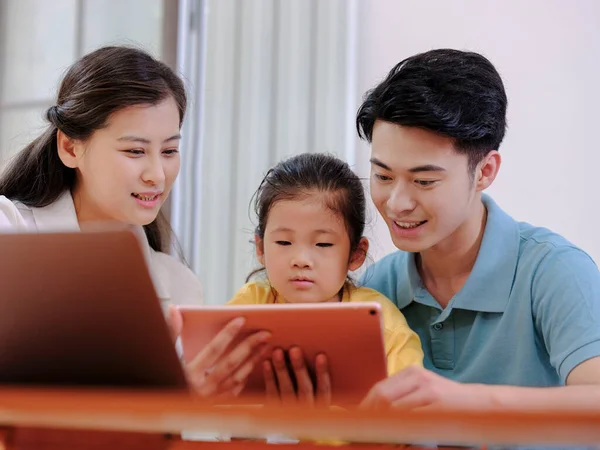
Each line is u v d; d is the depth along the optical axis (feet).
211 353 2.75
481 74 3.43
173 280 4.35
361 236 4.14
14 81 7.24
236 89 7.02
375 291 4.03
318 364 2.76
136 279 2.12
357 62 6.75
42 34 7.20
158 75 3.94
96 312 2.21
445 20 6.53
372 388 2.63
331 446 2.28
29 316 2.26
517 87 6.33
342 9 6.72
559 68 6.23
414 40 6.61
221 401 2.29
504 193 6.34
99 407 1.63
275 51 6.91
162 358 2.26
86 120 3.81
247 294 4.16
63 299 2.21
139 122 3.79
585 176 6.11
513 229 3.82
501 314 3.67
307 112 6.78
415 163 3.29
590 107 6.13
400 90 3.28
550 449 3.01
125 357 2.29
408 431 1.46
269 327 2.71
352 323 2.61
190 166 7.05
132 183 3.85
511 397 2.64
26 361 2.37
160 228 4.58
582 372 3.18
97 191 3.92
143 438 2.44
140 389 2.34
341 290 4.06
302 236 3.87
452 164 3.32
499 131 3.53
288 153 6.82
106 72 3.83
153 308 2.16
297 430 1.52
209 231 7.02
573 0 6.22
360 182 4.19
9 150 7.06
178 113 4.06
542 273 3.57
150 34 6.85
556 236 3.77
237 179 6.97
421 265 4.01
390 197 3.40
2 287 2.22
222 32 7.08
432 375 2.62
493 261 3.71
